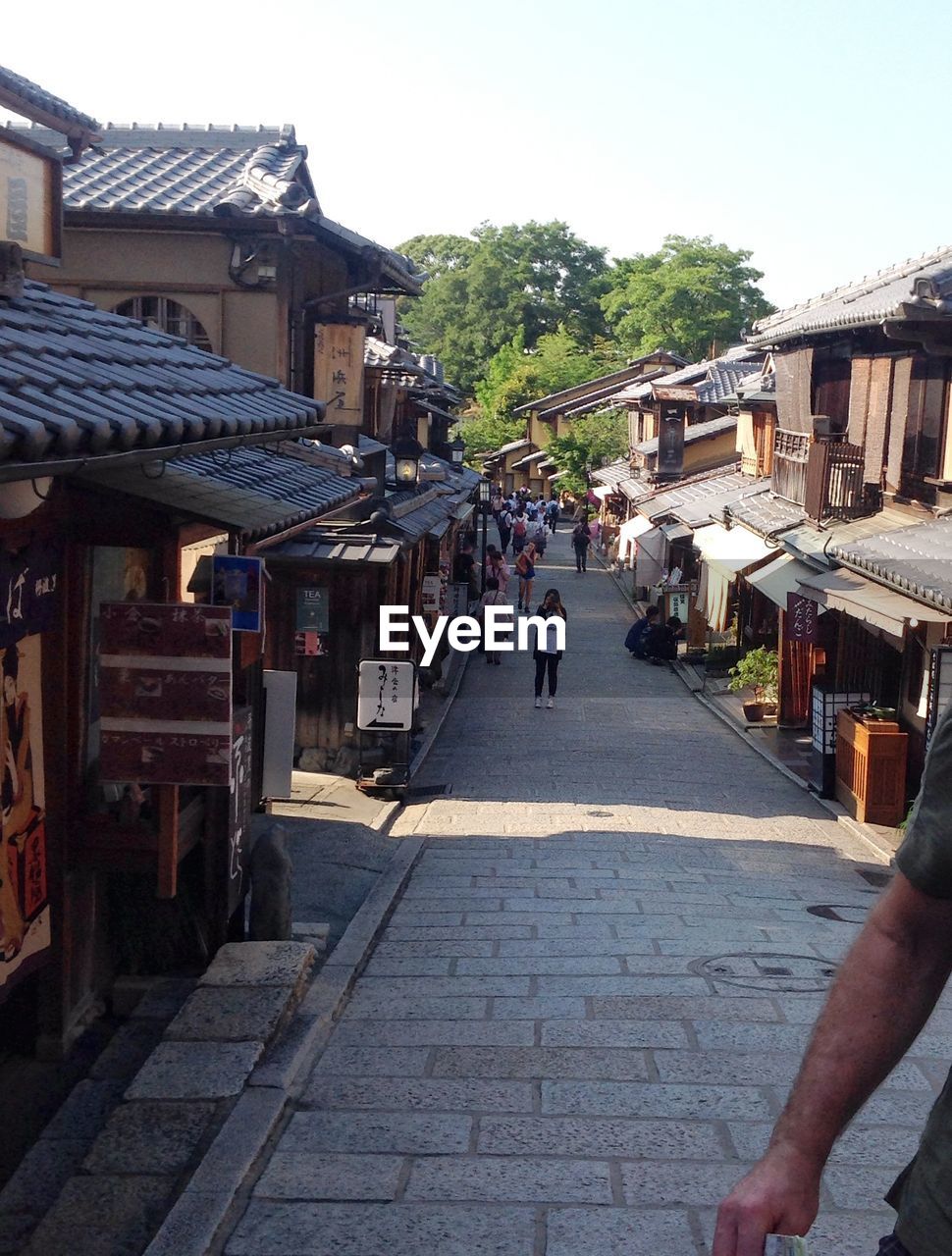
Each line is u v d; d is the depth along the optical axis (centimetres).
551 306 9806
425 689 2481
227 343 1628
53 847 686
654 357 6912
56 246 871
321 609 1691
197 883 784
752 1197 184
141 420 509
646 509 3262
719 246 8825
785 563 1892
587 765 1855
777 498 2202
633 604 3850
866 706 1565
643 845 1329
